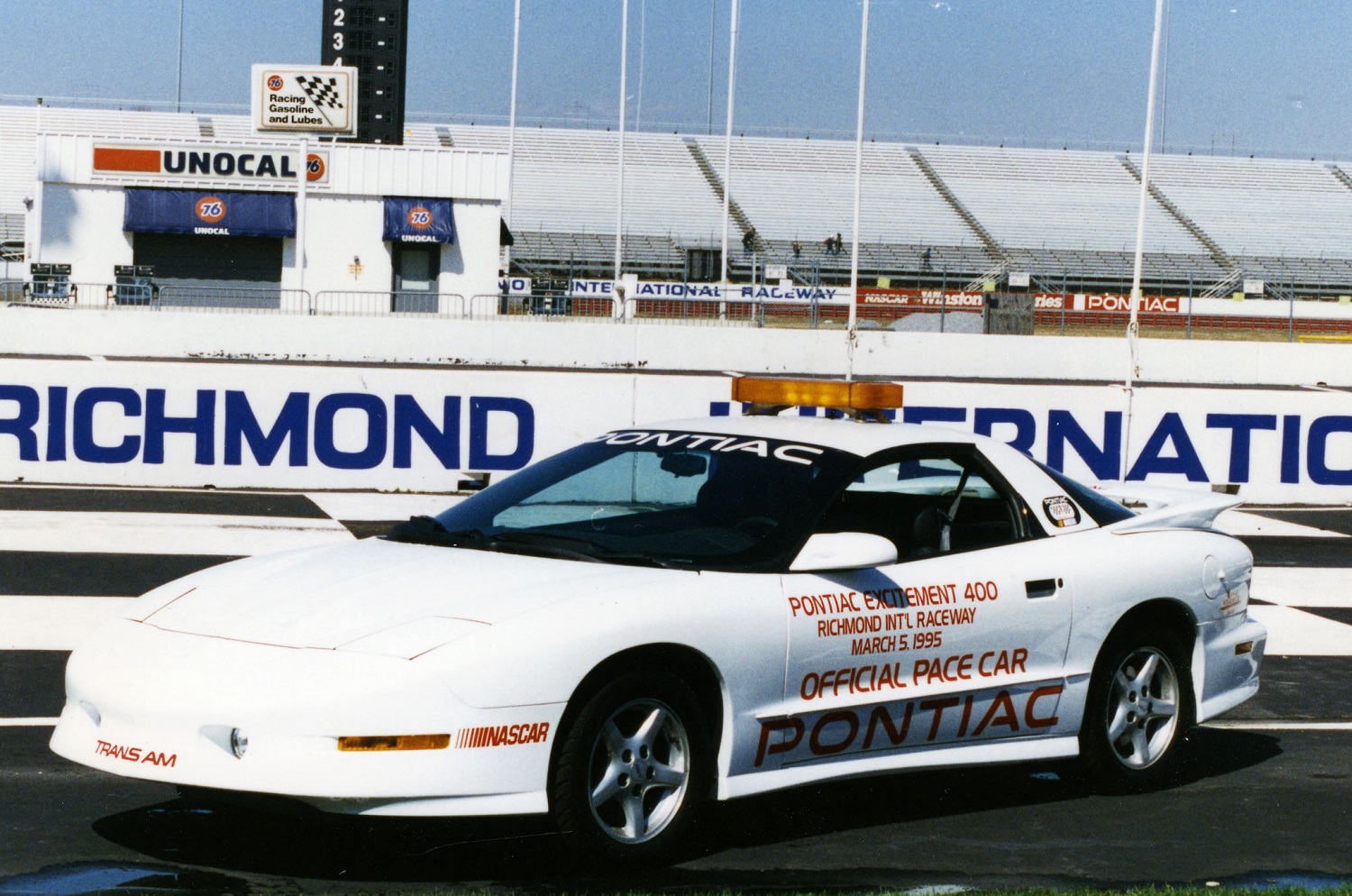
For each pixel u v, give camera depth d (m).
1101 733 6.13
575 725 4.78
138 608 5.33
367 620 4.86
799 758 5.31
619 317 27.91
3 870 4.79
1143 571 6.20
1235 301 44.75
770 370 23.72
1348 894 4.86
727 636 5.09
